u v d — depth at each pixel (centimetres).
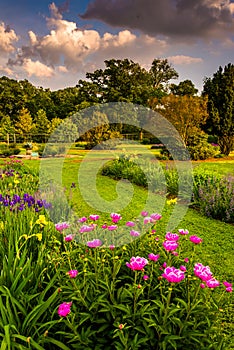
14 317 185
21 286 198
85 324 207
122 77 3844
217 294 338
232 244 507
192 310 204
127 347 179
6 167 1063
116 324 190
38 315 184
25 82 5309
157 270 242
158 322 194
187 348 191
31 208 411
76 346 184
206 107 2128
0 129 3097
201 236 543
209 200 694
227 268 416
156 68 4441
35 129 3284
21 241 274
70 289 210
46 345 195
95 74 4006
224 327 286
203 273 180
